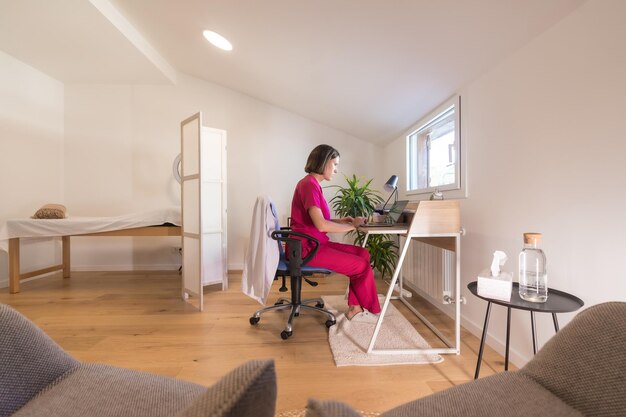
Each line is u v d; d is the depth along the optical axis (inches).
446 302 78.0
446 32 60.9
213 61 124.5
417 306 95.8
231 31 92.7
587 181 45.3
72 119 148.7
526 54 56.9
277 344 70.2
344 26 71.1
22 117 130.3
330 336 72.8
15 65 126.6
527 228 57.0
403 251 64.0
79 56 124.0
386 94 98.2
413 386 53.6
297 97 130.3
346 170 155.3
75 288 118.2
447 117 96.4
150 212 115.0
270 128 153.4
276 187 153.7
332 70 94.9
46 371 28.1
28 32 107.5
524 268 46.2
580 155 46.3
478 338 71.7
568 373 26.3
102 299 104.4
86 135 149.2
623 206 40.5
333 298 103.9
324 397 50.7
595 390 24.3
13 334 27.0
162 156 150.7
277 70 109.8
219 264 116.9
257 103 152.8
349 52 81.4
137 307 96.2
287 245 74.0
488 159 68.5
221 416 12.5
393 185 99.4
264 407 14.2
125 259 150.3
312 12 70.1
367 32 70.3
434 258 83.9
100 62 128.8
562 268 49.6
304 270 74.7
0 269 122.0
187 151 104.9
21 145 130.2
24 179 131.5
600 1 42.8
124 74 139.8
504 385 27.8
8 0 91.2
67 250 135.1
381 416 25.1
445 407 25.3
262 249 75.4
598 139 43.5
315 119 151.1
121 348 67.9
